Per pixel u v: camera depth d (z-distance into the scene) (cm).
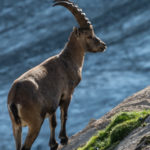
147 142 2392
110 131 3081
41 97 3020
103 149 2947
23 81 2977
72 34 3659
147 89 4059
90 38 3631
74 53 3634
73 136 3912
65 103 3522
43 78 3177
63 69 3472
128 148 2541
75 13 3584
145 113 3155
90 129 3756
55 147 3444
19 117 2867
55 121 3375
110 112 3919
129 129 2900
